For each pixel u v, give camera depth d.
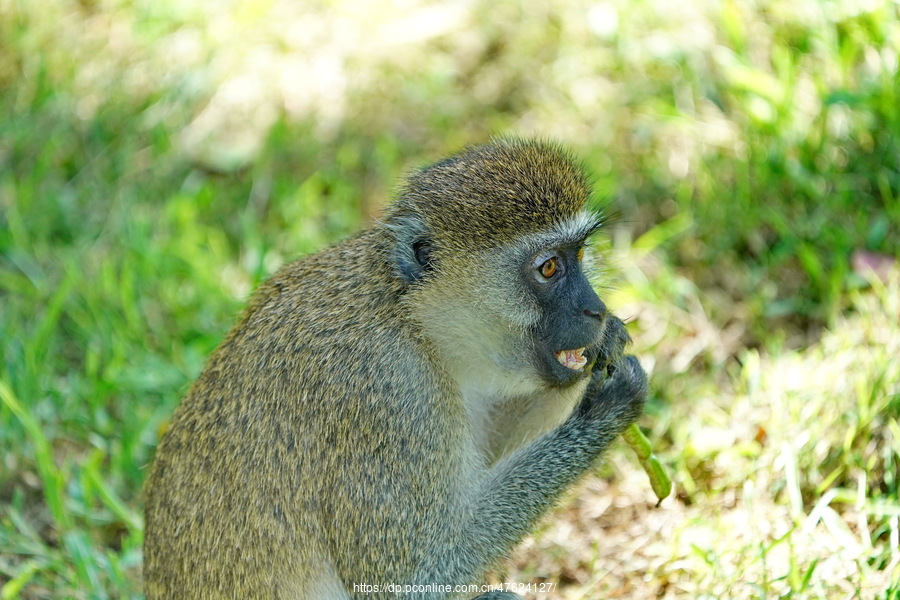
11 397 7.89
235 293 9.83
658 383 8.55
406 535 6.25
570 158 7.05
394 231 6.57
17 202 10.39
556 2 11.14
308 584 6.38
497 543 6.47
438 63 11.27
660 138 10.05
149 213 10.50
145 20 11.67
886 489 7.28
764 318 8.80
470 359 6.64
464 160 6.80
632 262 9.30
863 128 9.17
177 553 6.52
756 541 7.11
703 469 7.83
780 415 7.72
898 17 9.28
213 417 6.51
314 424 6.31
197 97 11.27
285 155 10.95
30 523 8.21
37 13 11.88
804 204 9.20
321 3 11.76
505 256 6.46
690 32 10.18
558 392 6.79
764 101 9.60
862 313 8.12
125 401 8.92
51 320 9.04
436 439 6.35
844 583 6.73
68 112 11.22
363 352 6.35
